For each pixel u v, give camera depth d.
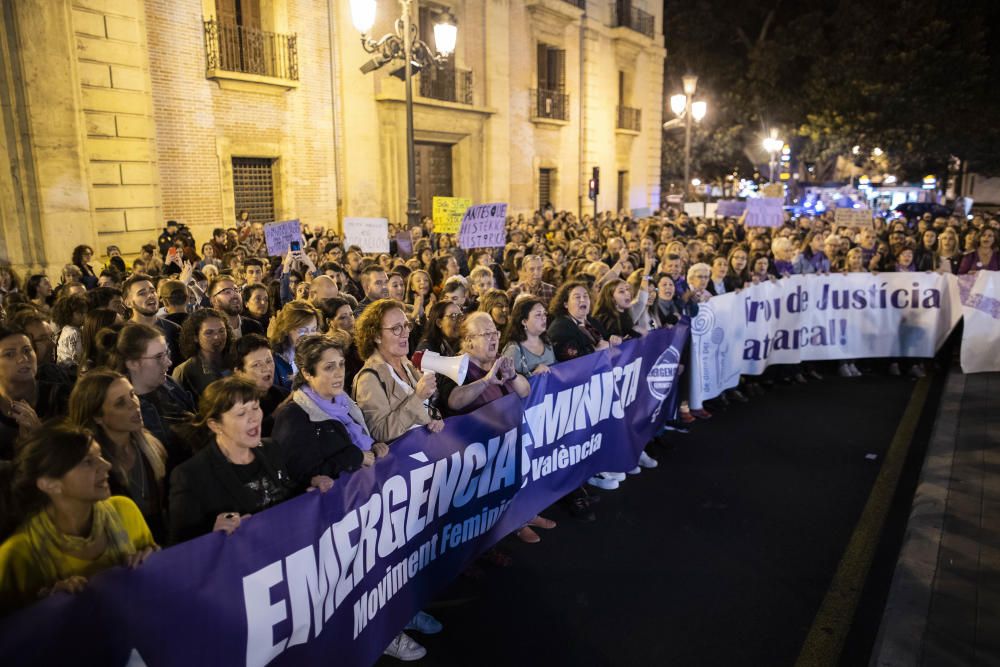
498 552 4.96
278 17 15.61
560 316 5.64
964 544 4.89
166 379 4.03
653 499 5.91
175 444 3.37
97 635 2.30
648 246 10.79
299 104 16.31
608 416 5.75
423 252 10.02
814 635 4.14
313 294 6.38
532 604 4.45
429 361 4.19
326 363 3.35
